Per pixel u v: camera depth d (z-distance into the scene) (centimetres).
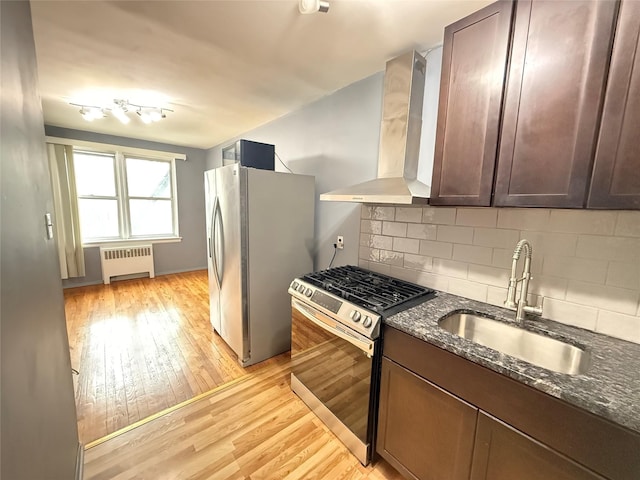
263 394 202
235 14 146
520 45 111
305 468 146
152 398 194
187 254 530
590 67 95
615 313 117
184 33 164
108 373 220
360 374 145
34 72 106
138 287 429
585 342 114
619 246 115
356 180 233
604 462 76
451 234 168
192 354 251
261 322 241
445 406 112
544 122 107
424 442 121
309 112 277
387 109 180
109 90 250
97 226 441
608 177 94
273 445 159
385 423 138
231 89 245
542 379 86
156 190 491
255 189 224
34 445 75
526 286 130
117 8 142
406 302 153
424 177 187
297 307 184
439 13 143
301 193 252
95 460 146
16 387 65
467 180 134
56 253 126
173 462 147
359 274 207
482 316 144
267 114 312
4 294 62
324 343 167
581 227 123
